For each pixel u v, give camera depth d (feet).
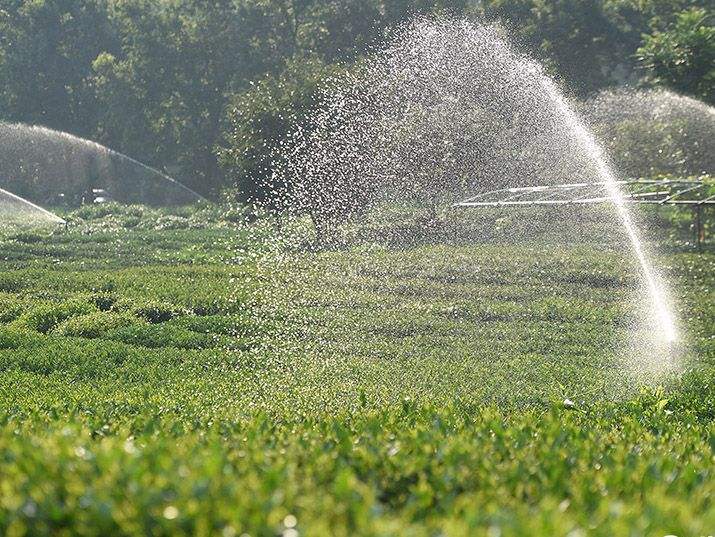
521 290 266.77
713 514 63.16
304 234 353.92
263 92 402.31
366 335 218.79
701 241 314.14
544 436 102.37
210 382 174.40
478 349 203.82
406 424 114.62
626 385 163.12
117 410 140.56
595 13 540.52
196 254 386.11
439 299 256.11
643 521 62.44
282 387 167.12
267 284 283.18
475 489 79.10
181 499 62.95
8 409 139.85
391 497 79.97
